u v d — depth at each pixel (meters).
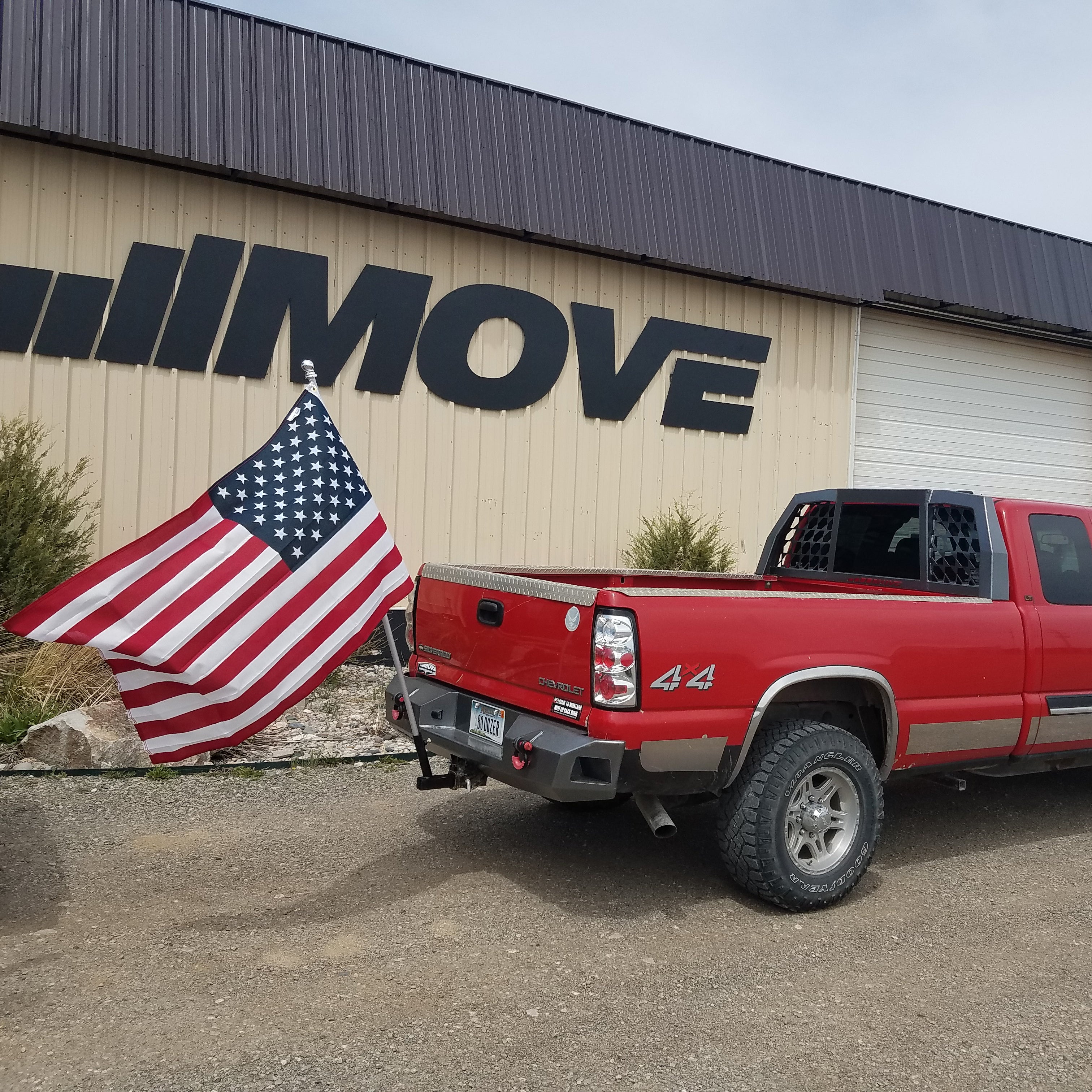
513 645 4.48
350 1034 3.23
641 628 4.00
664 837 4.42
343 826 5.26
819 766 4.39
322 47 8.48
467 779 4.66
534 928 4.12
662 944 4.02
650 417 10.41
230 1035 3.20
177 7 7.96
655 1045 3.24
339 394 8.88
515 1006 3.46
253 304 8.49
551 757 4.00
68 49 7.50
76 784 5.67
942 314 12.38
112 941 3.84
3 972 3.56
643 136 9.90
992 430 13.22
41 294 7.79
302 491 4.21
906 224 11.49
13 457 7.18
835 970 3.84
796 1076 3.09
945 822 5.82
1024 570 5.28
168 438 8.27
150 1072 2.98
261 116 8.12
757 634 4.29
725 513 10.93
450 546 9.41
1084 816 6.01
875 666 4.62
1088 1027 3.45
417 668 5.20
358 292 8.87
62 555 7.39
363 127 8.49
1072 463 14.05
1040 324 12.94
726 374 10.81
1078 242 12.98
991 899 4.62
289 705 4.11
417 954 3.84
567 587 4.18
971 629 4.98
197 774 5.97
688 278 10.56
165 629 3.86
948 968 3.88
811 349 11.41
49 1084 2.90
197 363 8.34
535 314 9.70
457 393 9.36
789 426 11.30
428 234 9.19
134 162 8.11
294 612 4.13
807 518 6.43
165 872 4.55
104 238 8.02
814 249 10.72
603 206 9.49
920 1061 3.20
